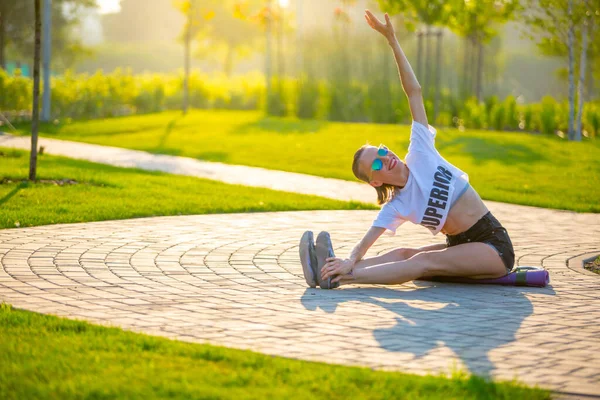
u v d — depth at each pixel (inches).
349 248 466.0
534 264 428.5
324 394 200.2
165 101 2066.9
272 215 602.2
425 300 325.7
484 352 248.8
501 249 354.0
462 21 1401.3
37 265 379.9
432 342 258.8
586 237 533.0
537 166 1010.7
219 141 1302.9
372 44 1966.0
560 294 344.2
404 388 205.5
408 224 570.3
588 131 1423.5
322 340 258.1
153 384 202.5
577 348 255.8
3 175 714.8
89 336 248.7
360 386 207.2
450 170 351.6
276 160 1066.7
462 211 350.9
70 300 309.0
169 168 945.5
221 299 318.3
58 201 601.6
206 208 611.5
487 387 205.9
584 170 978.7
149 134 1437.0
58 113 1823.3
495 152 1133.7
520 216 649.0
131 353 231.1
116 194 655.8
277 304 311.3
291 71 2564.0
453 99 1643.7
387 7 1396.4
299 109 1827.0
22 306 295.9
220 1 2043.6
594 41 1380.4
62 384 200.7
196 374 212.4
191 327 271.1
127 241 458.0
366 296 331.0
